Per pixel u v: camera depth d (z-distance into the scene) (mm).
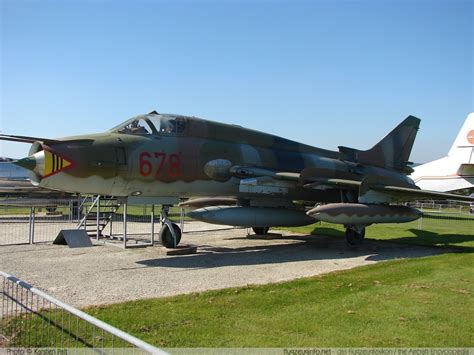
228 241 15680
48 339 5117
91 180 10516
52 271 9555
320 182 13766
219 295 7328
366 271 9617
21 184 30031
